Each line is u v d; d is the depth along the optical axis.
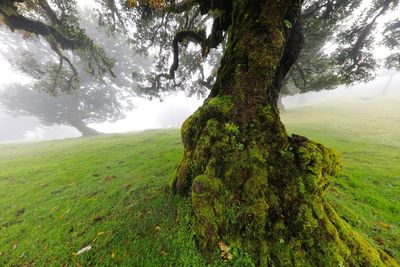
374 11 8.09
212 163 3.12
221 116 3.24
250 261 2.59
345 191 5.06
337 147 9.69
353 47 9.09
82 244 3.64
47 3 8.52
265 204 2.76
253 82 3.14
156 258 2.97
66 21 9.84
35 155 14.47
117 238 3.54
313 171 2.74
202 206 2.96
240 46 3.30
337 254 2.48
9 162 12.45
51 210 5.25
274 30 3.04
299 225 2.63
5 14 7.42
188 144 3.85
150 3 6.79
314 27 9.46
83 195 5.88
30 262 3.51
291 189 2.76
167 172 6.65
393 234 3.41
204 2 5.30
